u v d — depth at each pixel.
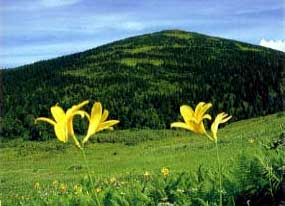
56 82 135.75
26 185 34.88
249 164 5.29
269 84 117.69
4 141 106.19
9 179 45.88
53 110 3.20
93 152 89.44
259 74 122.75
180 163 30.66
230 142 37.72
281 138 6.50
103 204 5.16
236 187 5.18
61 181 31.19
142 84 134.12
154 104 122.38
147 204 5.15
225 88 125.25
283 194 5.09
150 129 113.50
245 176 5.25
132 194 5.33
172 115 118.31
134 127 114.88
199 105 3.47
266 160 5.46
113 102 124.75
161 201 5.06
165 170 6.68
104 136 97.50
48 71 143.12
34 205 6.58
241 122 71.38
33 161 88.56
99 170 45.84
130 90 131.38
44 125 110.56
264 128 48.16
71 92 133.38
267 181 5.17
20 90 128.38
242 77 126.31
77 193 6.27
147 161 43.28
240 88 122.81
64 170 54.53
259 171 5.24
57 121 3.20
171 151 47.31
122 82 136.88
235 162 5.68
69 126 3.23
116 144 97.50
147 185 5.68
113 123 3.28
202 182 5.25
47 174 52.88
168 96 128.00
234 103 119.44
